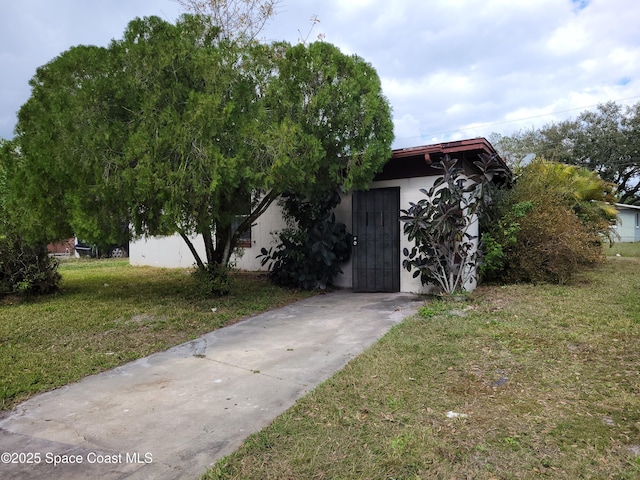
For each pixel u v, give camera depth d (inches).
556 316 223.1
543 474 90.9
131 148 218.7
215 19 430.3
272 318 251.1
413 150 305.1
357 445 104.4
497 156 321.4
